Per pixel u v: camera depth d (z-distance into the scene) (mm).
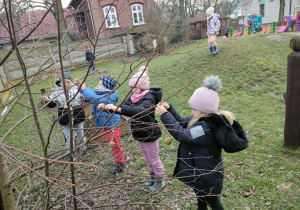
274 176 3037
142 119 2527
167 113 2131
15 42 1330
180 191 2932
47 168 1667
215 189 2072
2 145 1015
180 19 15133
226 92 6285
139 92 2643
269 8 27938
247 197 2752
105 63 13508
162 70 8820
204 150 2010
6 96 8320
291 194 2713
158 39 1644
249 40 9750
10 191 1672
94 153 3539
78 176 2982
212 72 7504
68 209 2186
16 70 10117
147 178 3230
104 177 3094
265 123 4504
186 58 9328
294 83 3254
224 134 1894
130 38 1777
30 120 5734
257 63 7434
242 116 4965
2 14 1531
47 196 1756
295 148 3477
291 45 3246
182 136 1989
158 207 2701
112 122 3105
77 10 1652
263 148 3664
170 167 3465
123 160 3176
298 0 25344
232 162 3426
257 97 5805
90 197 2555
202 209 2293
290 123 3426
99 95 3102
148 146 2727
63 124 3223
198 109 2029
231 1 29234
